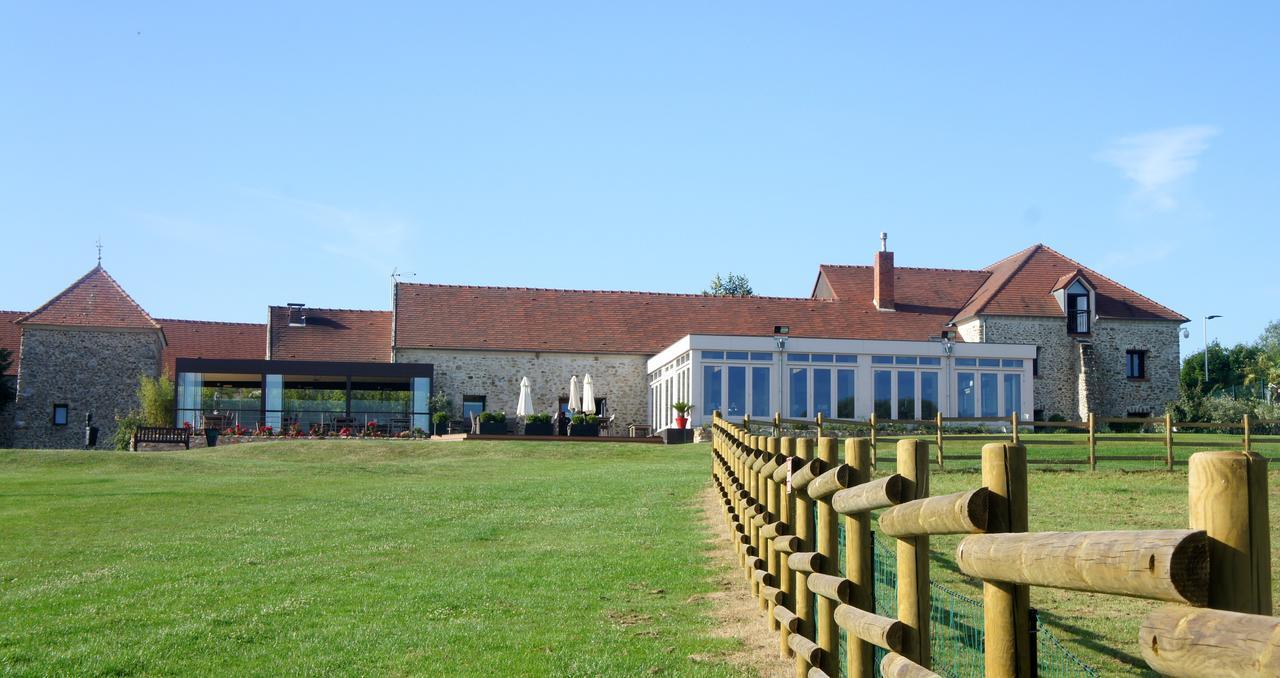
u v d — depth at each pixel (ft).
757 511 35.14
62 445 151.23
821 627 21.25
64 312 153.69
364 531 52.37
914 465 14.06
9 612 35.14
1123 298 151.53
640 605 34.53
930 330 154.51
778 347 123.65
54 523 56.08
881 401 125.49
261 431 125.80
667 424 135.44
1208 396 150.71
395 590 37.96
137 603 36.32
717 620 31.96
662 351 142.10
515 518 55.72
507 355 146.00
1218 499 6.93
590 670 26.96
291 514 58.75
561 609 34.35
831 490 19.27
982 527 10.66
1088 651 28.19
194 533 52.44
